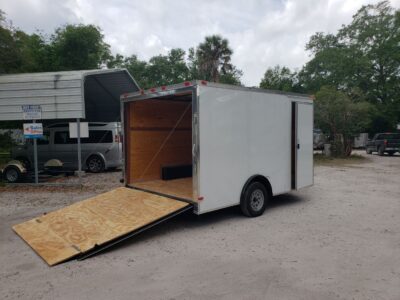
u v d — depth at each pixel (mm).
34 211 6461
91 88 13055
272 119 6168
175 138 7785
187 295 3061
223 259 3934
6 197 7789
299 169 6789
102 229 4598
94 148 11594
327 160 17438
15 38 14508
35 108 9164
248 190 5699
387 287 3182
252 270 3607
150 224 4691
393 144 19625
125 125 6773
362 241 4539
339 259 3896
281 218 5781
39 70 21906
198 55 28719
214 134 5125
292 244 4434
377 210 6363
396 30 29797
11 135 19234
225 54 28422
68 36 22828
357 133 19250
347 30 32438
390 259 3891
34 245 4359
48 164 10562
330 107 17859
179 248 4340
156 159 7391
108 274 3562
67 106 9125
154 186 6543
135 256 4082
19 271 3678
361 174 11805
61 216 5242
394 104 28500
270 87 38469
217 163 5195
